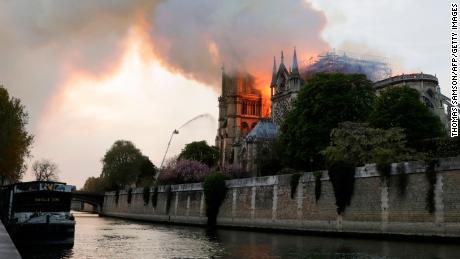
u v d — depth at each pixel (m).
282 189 55.88
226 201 67.69
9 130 59.00
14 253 13.48
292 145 68.06
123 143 148.50
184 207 80.38
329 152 50.94
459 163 36.75
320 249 34.75
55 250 33.84
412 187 40.22
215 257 30.91
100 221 91.38
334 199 48.09
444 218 37.34
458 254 29.97
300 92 69.75
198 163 100.62
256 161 90.94
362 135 50.25
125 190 112.94
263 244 39.56
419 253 30.80
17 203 34.41
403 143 50.53
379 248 34.41
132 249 35.97
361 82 67.19
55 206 35.19
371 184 44.12
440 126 59.56
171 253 33.28
